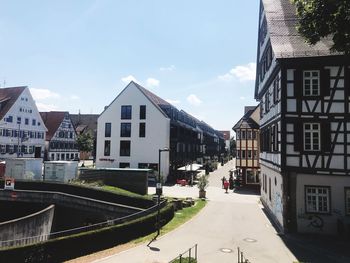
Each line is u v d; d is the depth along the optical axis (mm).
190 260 14680
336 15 13844
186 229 21516
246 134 47188
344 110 20578
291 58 20953
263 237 19828
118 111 56375
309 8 14789
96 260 15367
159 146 54500
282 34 23297
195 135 75062
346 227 19812
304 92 21125
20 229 22078
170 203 26266
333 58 20641
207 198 36969
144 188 39156
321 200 20641
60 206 30797
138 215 21625
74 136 86688
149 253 16312
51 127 80688
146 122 55156
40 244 15398
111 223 19844
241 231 21250
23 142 68062
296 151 20938
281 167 21047
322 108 20812
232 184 47750
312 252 16953
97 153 56719
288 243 18547
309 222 20594
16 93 67875
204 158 86500
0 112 64812
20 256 14797
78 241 16625
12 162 41219
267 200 28281
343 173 20297
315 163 20656
